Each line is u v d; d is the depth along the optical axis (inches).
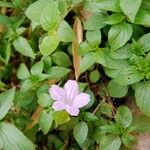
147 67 8.9
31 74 10.1
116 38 9.2
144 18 9.0
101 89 10.4
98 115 10.0
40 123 9.3
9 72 12.1
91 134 10.0
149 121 9.2
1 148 9.0
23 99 10.1
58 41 9.8
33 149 8.8
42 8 10.3
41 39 11.1
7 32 11.4
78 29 10.8
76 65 10.6
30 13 10.3
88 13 10.8
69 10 10.6
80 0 10.4
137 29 9.8
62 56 10.6
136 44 9.3
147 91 8.8
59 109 8.8
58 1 10.3
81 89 9.5
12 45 12.0
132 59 9.3
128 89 10.0
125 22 9.3
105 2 9.3
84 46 9.8
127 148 9.8
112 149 9.0
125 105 10.1
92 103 9.6
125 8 8.8
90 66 9.9
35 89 10.1
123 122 9.2
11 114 10.4
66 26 9.7
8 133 8.9
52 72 10.3
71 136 11.1
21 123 10.2
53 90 9.1
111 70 9.5
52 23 9.7
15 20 11.8
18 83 12.2
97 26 9.7
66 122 9.6
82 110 9.5
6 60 11.4
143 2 9.4
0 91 11.6
